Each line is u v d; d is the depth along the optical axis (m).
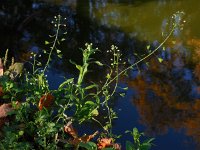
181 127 4.14
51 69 5.12
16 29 6.22
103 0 7.39
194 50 5.66
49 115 3.04
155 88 4.76
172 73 5.11
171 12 6.90
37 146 3.03
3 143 2.81
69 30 6.24
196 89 4.80
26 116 3.13
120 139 3.91
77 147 2.98
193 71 5.16
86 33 6.18
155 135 4.03
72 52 5.60
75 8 7.03
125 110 4.34
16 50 5.65
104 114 4.19
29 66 5.17
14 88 3.33
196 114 4.34
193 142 3.94
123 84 4.83
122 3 7.28
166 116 4.32
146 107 4.41
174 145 3.91
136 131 2.71
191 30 6.25
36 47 5.74
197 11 6.88
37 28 6.28
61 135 3.22
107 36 6.09
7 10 6.85
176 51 5.64
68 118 3.24
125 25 6.49
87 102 3.21
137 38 6.05
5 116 3.22
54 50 5.64
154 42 5.93
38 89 3.30
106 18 6.70
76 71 5.11
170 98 4.62
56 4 7.14
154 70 5.16
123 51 5.65
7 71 3.93
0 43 5.84
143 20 6.66
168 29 6.32
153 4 7.21
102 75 5.00
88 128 3.90
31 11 6.82
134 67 5.21
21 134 2.88
